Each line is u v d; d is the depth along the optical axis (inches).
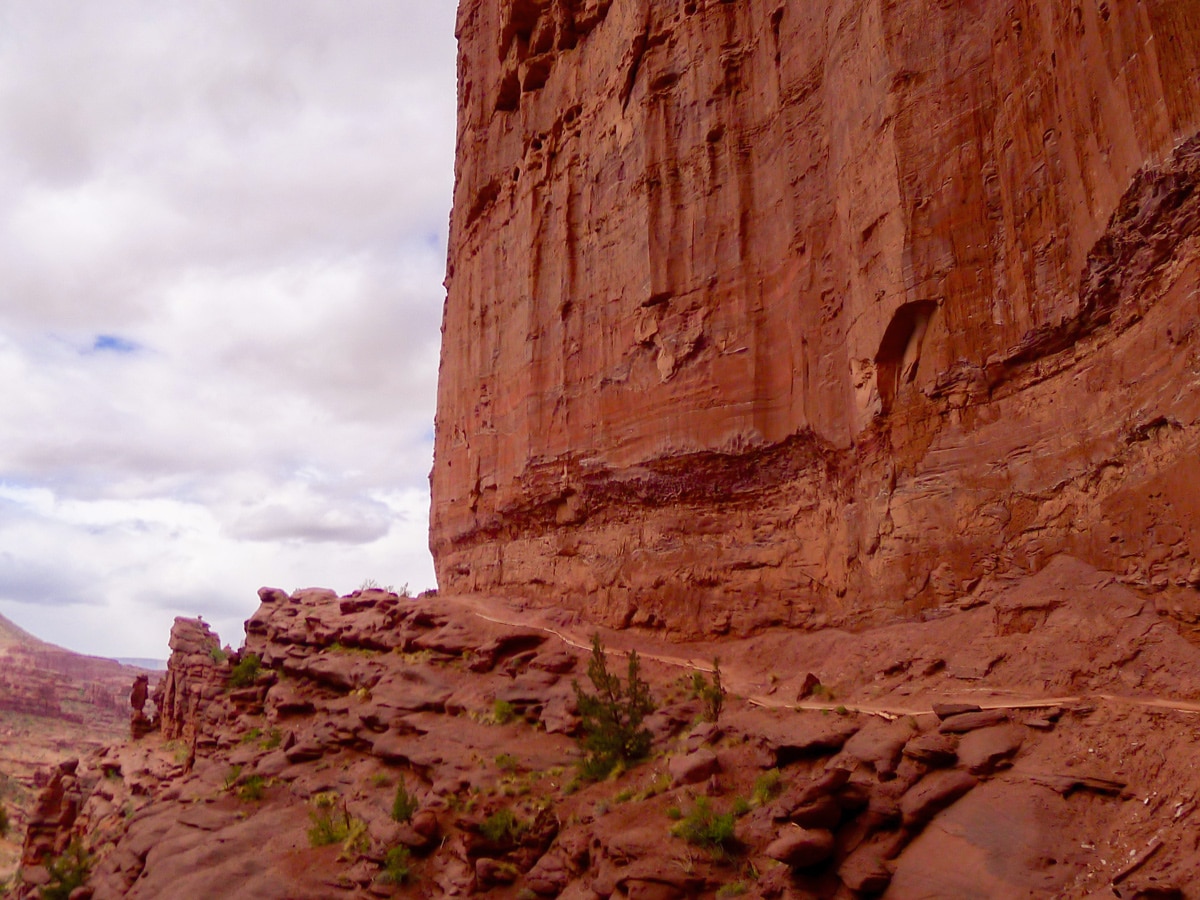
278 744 1130.0
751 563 874.1
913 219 682.2
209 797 1046.4
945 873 378.0
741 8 1024.2
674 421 976.9
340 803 880.9
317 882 729.0
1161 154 458.3
